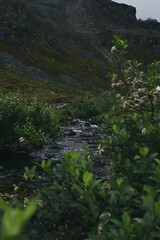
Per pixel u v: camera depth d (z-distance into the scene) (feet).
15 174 24.72
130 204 9.81
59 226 11.46
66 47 544.62
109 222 10.11
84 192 8.13
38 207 11.83
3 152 34.22
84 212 9.62
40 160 32.48
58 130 45.09
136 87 14.75
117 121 14.56
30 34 474.08
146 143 12.48
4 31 413.80
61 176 10.73
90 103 127.13
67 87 342.85
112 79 15.20
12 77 299.17
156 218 6.36
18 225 2.57
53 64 431.02
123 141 12.44
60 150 39.78
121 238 6.53
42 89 285.02
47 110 40.98
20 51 402.31
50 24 607.78
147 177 10.29
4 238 2.48
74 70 437.99
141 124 12.93
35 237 9.85
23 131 34.37
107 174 22.30
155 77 14.83
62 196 10.34
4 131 34.27
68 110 129.18
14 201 10.84
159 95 14.32
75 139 53.11
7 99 35.60
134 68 14.96
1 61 346.13
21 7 532.73
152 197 7.63
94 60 539.29
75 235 10.75
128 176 11.62
